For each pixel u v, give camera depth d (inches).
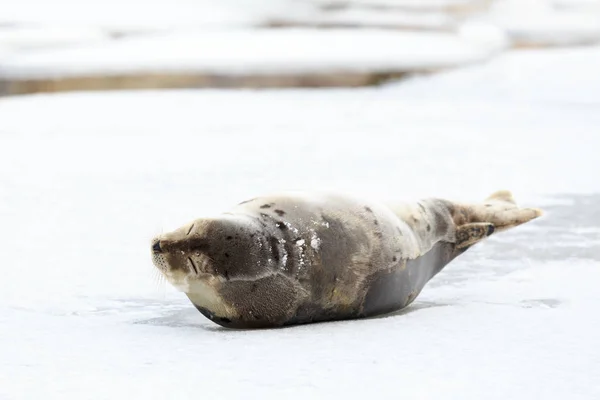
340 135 2033.7
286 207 706.8
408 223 763.4
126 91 3053.6
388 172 1518.2
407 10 3730.3
